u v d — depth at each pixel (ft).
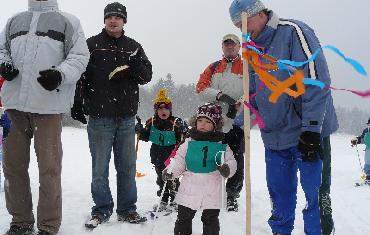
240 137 13.10
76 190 19.90
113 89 14.05
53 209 12.02
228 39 16.62
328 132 11.27
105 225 14.28
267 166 12.30
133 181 14.97
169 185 15.33
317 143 10.52
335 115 11.55
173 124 16.84
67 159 35.94
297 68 10.76
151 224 14.71
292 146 11.62
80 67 11.80
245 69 10.86
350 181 31.32
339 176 34.12
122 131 14.61
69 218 14.82
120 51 14.20
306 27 11.26
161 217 15.58
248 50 10.87
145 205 17.71
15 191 12.07
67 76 11.25
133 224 14.60
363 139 31.89
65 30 12.01
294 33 11.06
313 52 10.73
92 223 13.85
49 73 10.77
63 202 17.22
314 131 10.52
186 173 12.46
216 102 16.61
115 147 14.80
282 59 11.10
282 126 11.64
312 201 11.35
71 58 11.72
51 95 11.69
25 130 12.05
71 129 97.81
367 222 17.08
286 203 12.24
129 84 14.30
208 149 12.26
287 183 12.15
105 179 14.52
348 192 25.38
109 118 14.17
